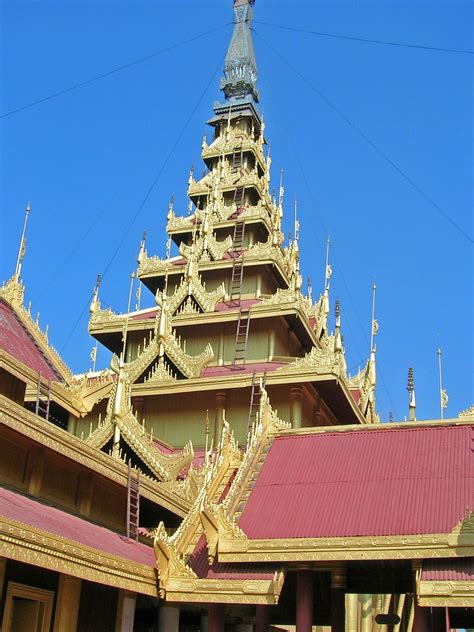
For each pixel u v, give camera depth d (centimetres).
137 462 2636
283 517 2105
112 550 1983
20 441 2006
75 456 2111
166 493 2520
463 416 2378
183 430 4031
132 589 1967
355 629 3450
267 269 4797
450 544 1848
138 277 5012
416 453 2269
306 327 4531
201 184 5616
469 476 2108
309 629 1992
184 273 4778
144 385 4088
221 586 2009
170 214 5481
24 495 2017
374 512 2041
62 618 2036
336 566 2130
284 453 2417
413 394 3847
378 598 3600
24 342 2683
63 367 2756
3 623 1820
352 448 2364
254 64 6412
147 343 4588
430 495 2061
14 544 1570
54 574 2041
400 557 1888
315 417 4178
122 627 2286
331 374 3872
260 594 1970
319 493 2175
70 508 2205
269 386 3950
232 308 4541
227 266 4775
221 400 4012
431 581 1820
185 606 2612
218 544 2038
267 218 5078
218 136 6153
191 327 4528
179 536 2164
